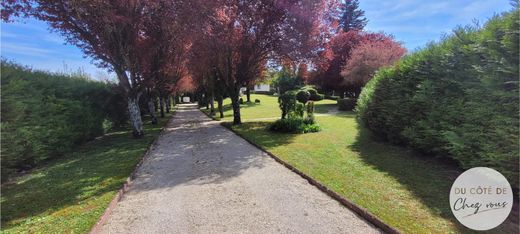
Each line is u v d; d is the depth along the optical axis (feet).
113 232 11.14
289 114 38.99
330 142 27.71
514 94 11.53
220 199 14.08
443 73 17.11
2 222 12.07
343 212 12.23
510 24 11.90
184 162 22.43
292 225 11.16
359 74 76.95
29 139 21.31
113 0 29.30
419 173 16.61
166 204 13.75
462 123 15.14
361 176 16.47
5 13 27.84
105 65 44.75
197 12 31.35
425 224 10.49
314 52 44.21
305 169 18.33
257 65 51.42
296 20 40.68
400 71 22.59
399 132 23.44
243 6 42.39
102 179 17.84
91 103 38.06
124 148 29.04
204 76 62.39
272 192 14.84
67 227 11.39
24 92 23.03
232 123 49.73
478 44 13.91
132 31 34.14
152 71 40.83
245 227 11.12
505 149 11.91
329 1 42.60
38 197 15.05
